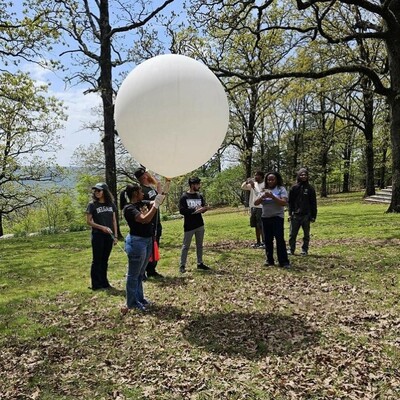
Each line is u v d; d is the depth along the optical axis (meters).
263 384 3.79
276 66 23.66
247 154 28.47
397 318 5.20
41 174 29.02
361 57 22.05
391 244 10.22
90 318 5.94
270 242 8.53
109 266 9.63
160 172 5.25
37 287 8.19
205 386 3.82
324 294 6.41
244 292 6.75
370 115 27.11
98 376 4.16
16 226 40.25
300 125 40.88
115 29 14.06
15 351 4.91
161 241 13.51
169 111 4.57
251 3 14.09
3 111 19.55
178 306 6.23
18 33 14.53
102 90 14.27
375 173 43.38
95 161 37.81
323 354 4.31
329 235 12.42
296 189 9.42
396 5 15.04
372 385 3.66
